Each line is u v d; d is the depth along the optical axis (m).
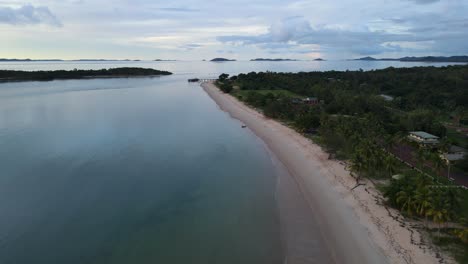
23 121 100.19
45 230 40.56
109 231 40.28
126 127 93.38
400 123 87.88
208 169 61.03
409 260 32.94
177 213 44.62
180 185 53.78
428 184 43.97
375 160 52.84
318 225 40.53
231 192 51.09
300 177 56.16
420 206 38.84
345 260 33.72
